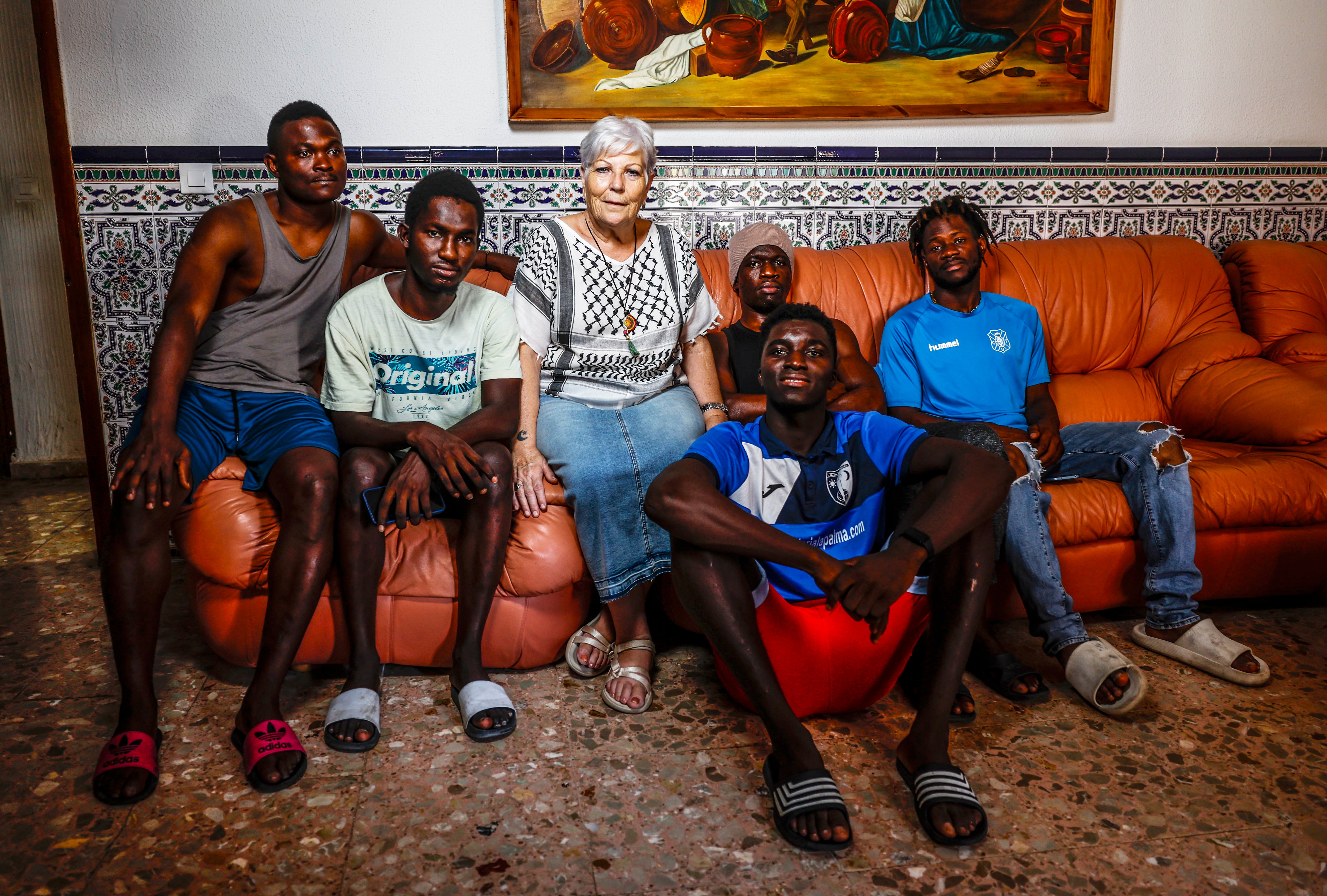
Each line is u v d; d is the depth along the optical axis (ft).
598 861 4.54
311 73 8.80
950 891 4.33
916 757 4.94
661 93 9.14
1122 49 9.77
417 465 6.02
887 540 5.75
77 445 13.10
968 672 6.69
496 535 6.13
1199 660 6.63
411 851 4.61
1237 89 10.05
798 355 5.33
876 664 5.49
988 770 5.36
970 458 5.05
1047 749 5.59
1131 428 7.19
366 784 5.21
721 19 9.05
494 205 9.24
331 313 6.42
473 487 6.09
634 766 5.42
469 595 6.15
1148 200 10.14
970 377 7.75
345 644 6.38
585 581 6.72
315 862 4.52
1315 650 7.02
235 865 4.49
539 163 9.18
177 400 5.76
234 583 6.12
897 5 9.24
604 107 9.09
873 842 4.70
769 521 5.53
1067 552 7.08
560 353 6.98
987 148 9.70
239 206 6.45
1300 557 7.50
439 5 8.82
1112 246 9.40
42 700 6.23
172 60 8.61
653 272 7.06
